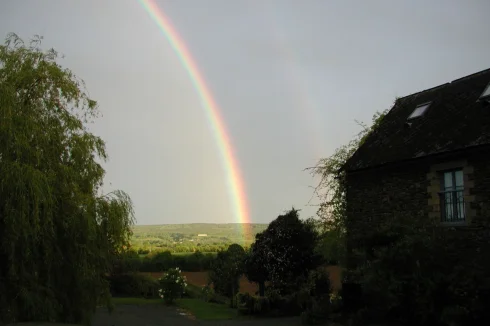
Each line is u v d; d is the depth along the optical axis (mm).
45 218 11055
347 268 15562
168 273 23688
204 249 54156
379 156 15352
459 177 12703
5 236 10594
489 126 12242
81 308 12000
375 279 11484
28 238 10852
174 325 15461
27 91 12375
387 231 12555
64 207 11891
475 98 14297
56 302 11297
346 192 16906
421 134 14719
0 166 10828
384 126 17500
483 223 11648
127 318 17422
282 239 18734
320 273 19219
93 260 12164
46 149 11992
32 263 11031
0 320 10406
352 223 16344
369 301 13070
